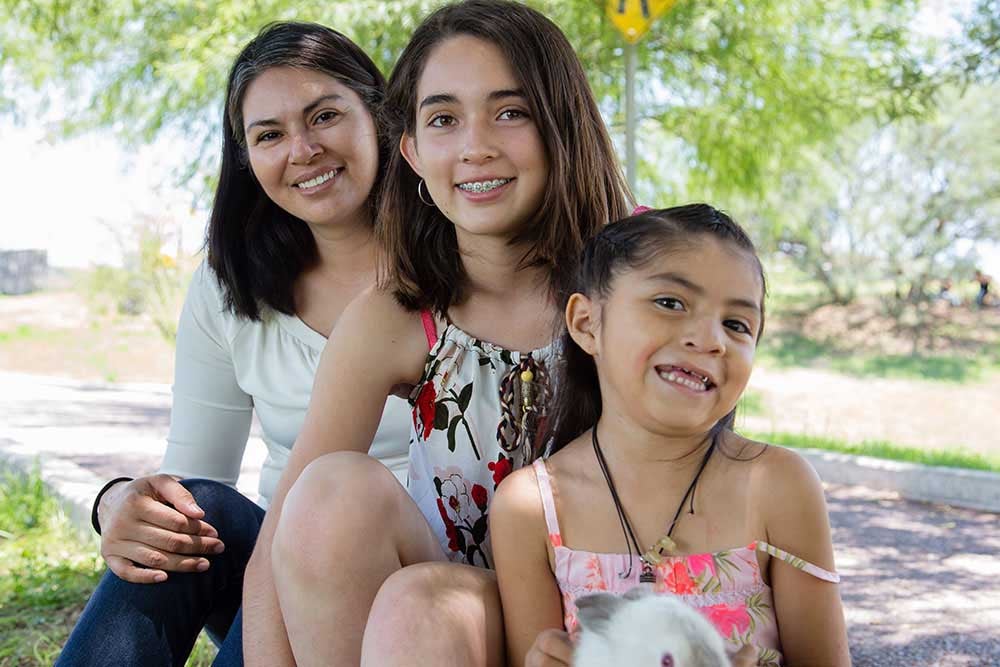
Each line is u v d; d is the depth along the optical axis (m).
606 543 1.77
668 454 1.75
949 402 11.79
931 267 18.39
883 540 5.91
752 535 1.73
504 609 1.81
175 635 2.19
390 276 2.20
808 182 15.61
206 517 2.28
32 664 3.51
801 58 8.71
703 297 1.68
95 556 4.78
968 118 17.67
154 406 11.25
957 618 4.51
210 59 7.23
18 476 6.44
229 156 2.62
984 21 8.02
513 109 2.04
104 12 8.53
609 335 1.75
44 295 23.67
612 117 9.23
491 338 2.14
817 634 1.76
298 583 1.77
